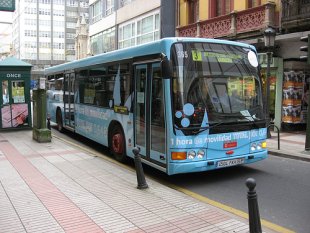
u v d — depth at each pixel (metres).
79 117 12.73
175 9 22.58
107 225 4.90
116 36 30.09
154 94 7.61
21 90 14.43
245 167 9.27
